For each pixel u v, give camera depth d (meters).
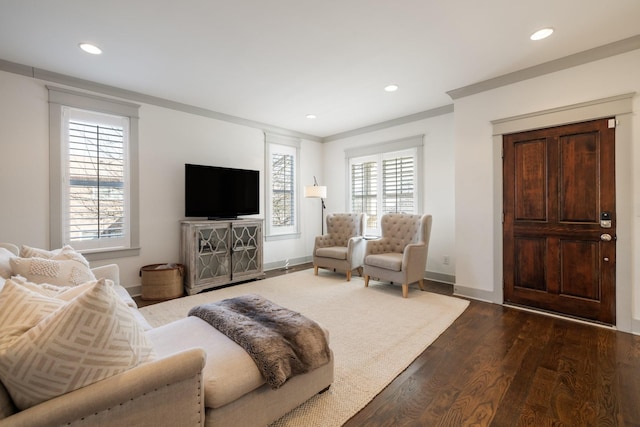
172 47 2.64
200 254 3.84
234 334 1.54
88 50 2.68
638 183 2.55
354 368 2.04
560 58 2.85
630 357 2.15
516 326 2.72
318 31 2.41
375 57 2.83
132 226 3.67
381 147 5.04
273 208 5.27
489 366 2.06
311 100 3.98
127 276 3.65
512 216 3.26
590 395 1.73
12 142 2.94
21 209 2.99
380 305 3.29
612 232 2.67
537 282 3.12
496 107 3.32
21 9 2.09
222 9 2.12
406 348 2.31
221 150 4.53
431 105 4.19
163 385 1.02
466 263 3.58
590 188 2.79
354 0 2.04
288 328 1.62
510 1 2.05
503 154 3.30
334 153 5.84
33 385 0.83
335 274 4.82
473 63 2.95
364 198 5.36
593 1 2.05
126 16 2.19
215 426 1.22
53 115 3.15
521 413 1.59
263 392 1.40
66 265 1.93
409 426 1.51
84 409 0.85
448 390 1.80
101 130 3.47
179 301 3.45
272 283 4.25
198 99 3.93
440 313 3.04
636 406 1.63
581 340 2.43
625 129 2.59
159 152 3.91
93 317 0.89
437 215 4.40
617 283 2.65
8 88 2.91
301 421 1.54
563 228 2.94
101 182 3.47
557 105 2.93
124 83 3.40
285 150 5.43
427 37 2.50
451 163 4.24
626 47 2.56
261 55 2.79
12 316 0.92
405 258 3.59
